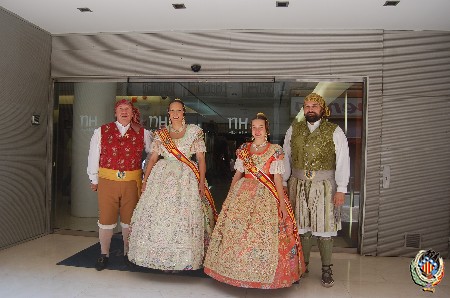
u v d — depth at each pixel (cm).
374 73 425
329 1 356
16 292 295
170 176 324
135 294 297
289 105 442
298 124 341
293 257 303
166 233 312
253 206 301
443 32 422
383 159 421
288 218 310
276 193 306
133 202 350
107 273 340
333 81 436
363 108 429
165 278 332
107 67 469
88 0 367
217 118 452
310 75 437
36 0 368
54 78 480
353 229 434
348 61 430
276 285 289
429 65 421
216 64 450
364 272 366
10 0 369
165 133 334
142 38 463
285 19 408
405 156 419
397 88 423
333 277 350
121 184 343
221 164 447
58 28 455
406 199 419
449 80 420
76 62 474
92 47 471
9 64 407
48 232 481
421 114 420
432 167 417
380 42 426
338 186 326
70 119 484
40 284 312
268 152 309
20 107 426
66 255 391
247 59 446
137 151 349
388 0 349
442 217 416
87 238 463
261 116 317
